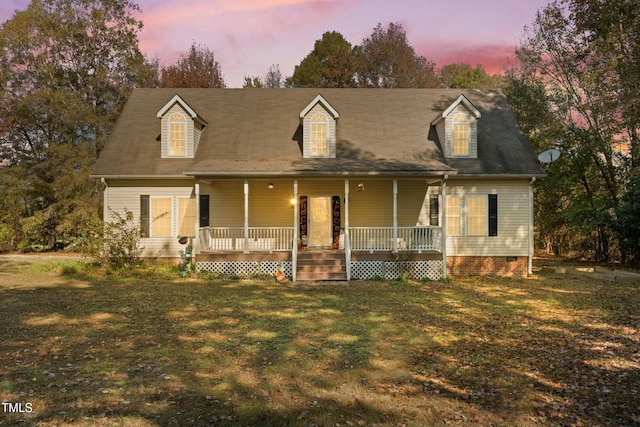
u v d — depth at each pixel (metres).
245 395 5.65
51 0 29.25
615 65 19.27
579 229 20.86
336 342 7.95
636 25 17.27
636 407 5.29
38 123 28.09
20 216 26.42
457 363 6.87
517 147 18.52
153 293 12.79
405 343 7.91
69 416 4.99
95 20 30.02
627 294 13.06
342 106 20.45
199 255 16.17
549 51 23.47
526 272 17.77
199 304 11.26
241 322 9.40
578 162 21.81
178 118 18.14
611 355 7.22
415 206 18.17
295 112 20.16
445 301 11.89
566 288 14.30
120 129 19.27
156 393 5.66
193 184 18.14
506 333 8.60
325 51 44.69
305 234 18.33
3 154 28.50
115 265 16.84
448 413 5.18
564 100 22.58
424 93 21.31
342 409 5.27
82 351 7.33
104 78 29.72
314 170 15.53
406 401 5.50
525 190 17.89
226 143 18.59
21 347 7.50
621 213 18.48
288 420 4.98
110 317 9.73
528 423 4.93
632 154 19.95
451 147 17.98
